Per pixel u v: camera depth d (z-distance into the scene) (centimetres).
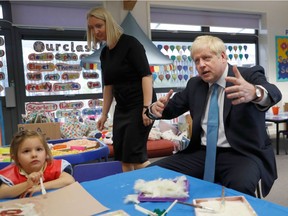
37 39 389
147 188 89
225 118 140
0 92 374
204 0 473
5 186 115
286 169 319
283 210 73
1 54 371
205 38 137
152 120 169
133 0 395
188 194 88
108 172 149
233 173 127
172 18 467
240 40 525
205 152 150
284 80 541
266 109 119
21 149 128
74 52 407
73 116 396
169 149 346
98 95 420
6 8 367
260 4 515
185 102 164
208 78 137
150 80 175
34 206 83
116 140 184
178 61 471
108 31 171
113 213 76
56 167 131
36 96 389
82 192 92
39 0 379
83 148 225
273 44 530
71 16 403
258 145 137
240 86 106
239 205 77
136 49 173
